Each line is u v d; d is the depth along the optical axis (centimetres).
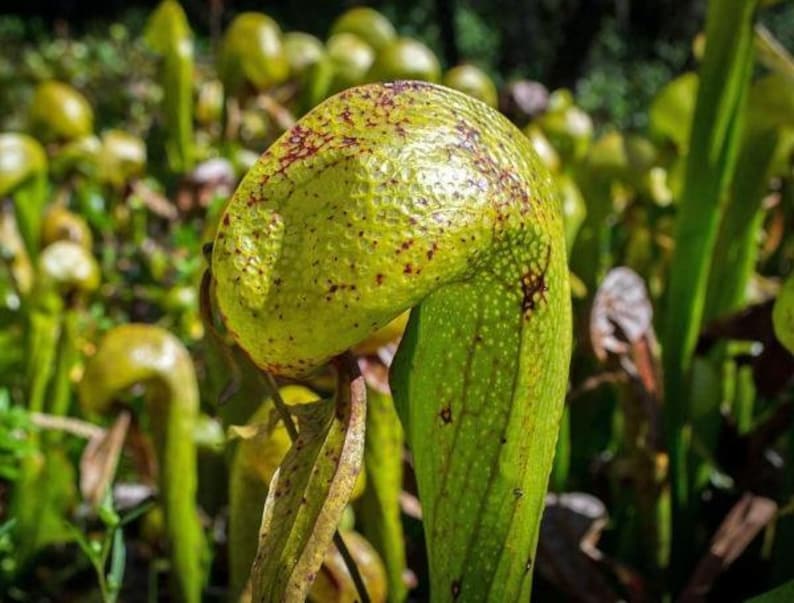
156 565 45
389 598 37
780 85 43
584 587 38
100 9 317
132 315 65
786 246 62
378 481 35
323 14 337
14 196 55
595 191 52
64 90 65
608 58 277
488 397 22
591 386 38
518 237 21
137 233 69
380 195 19
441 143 20
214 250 20
